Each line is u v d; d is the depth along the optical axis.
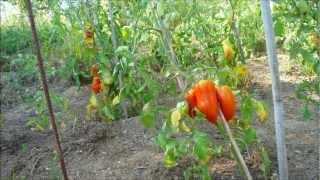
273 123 1.19
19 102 1.71
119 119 1.35
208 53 1.16
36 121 1.32
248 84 1.48
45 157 1.18
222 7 1.40
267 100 1.38
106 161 1.11
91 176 1.05
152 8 0.85
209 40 1.39
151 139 1.18
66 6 1.31
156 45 1.17
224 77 0.77
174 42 1.08
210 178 0.90
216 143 1.05
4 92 1.81
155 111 0.81
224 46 1.08
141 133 1.22
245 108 0.79
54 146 1.23
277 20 0.77
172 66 0.80
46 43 1.73
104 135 1.24
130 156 1.11
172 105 1.21
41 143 1.26
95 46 1.33
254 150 0.99
